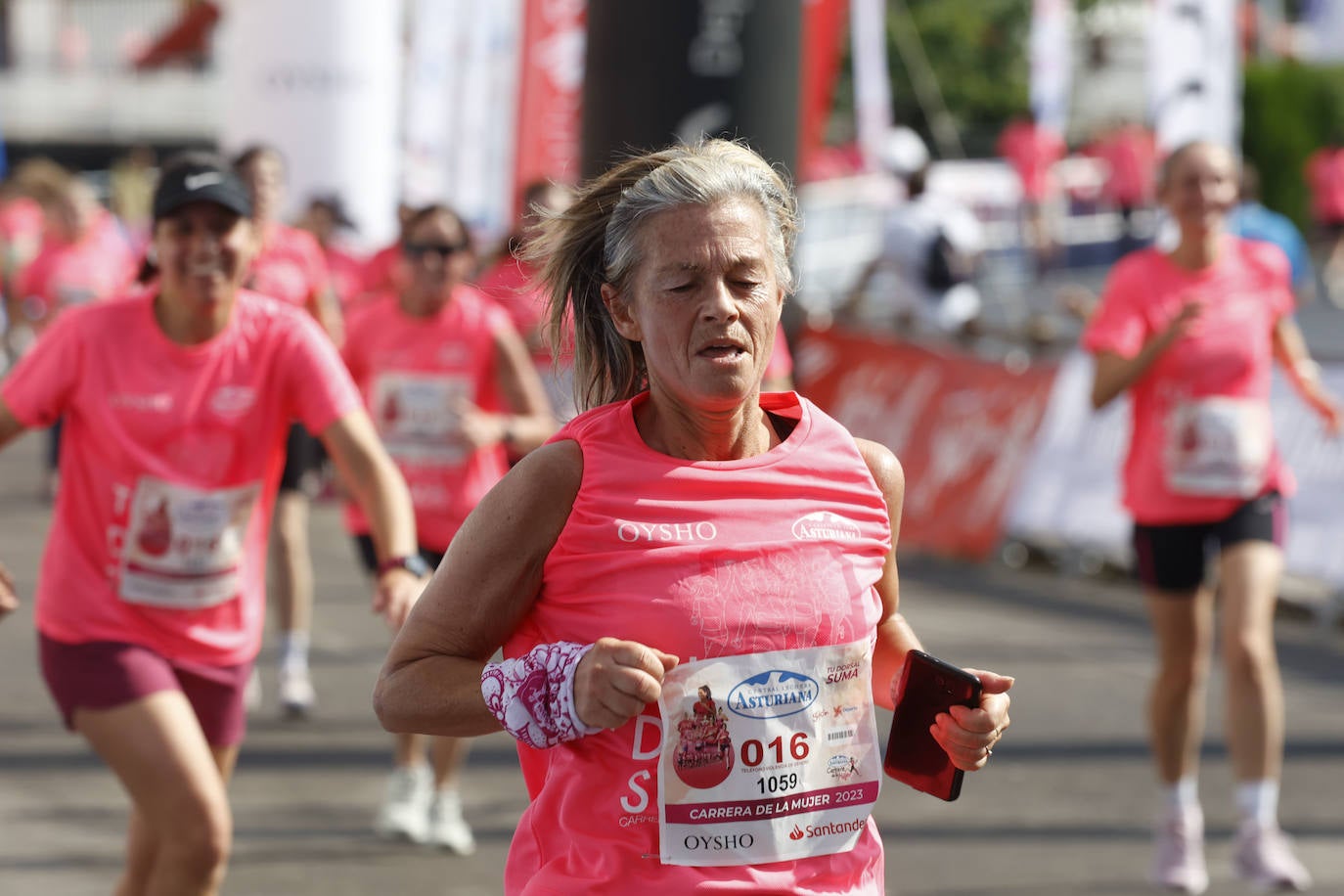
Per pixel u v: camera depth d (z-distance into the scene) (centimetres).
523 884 436
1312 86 5194
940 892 952
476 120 2614
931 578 1842
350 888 950
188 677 720
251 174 1413
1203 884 985
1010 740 1265
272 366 724
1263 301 1050
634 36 1336
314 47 2580
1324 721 1331
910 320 2069
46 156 6862
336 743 1246
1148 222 4891
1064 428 1870
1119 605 1723
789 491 430
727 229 416
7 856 991
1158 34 1931
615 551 420
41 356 713
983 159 6669
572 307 459
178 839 671
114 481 706
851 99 6500
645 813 414
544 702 405
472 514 436
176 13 6956
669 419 433
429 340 1125
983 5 6888
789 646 420
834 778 426
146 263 732
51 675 701
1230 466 1013
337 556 1958
